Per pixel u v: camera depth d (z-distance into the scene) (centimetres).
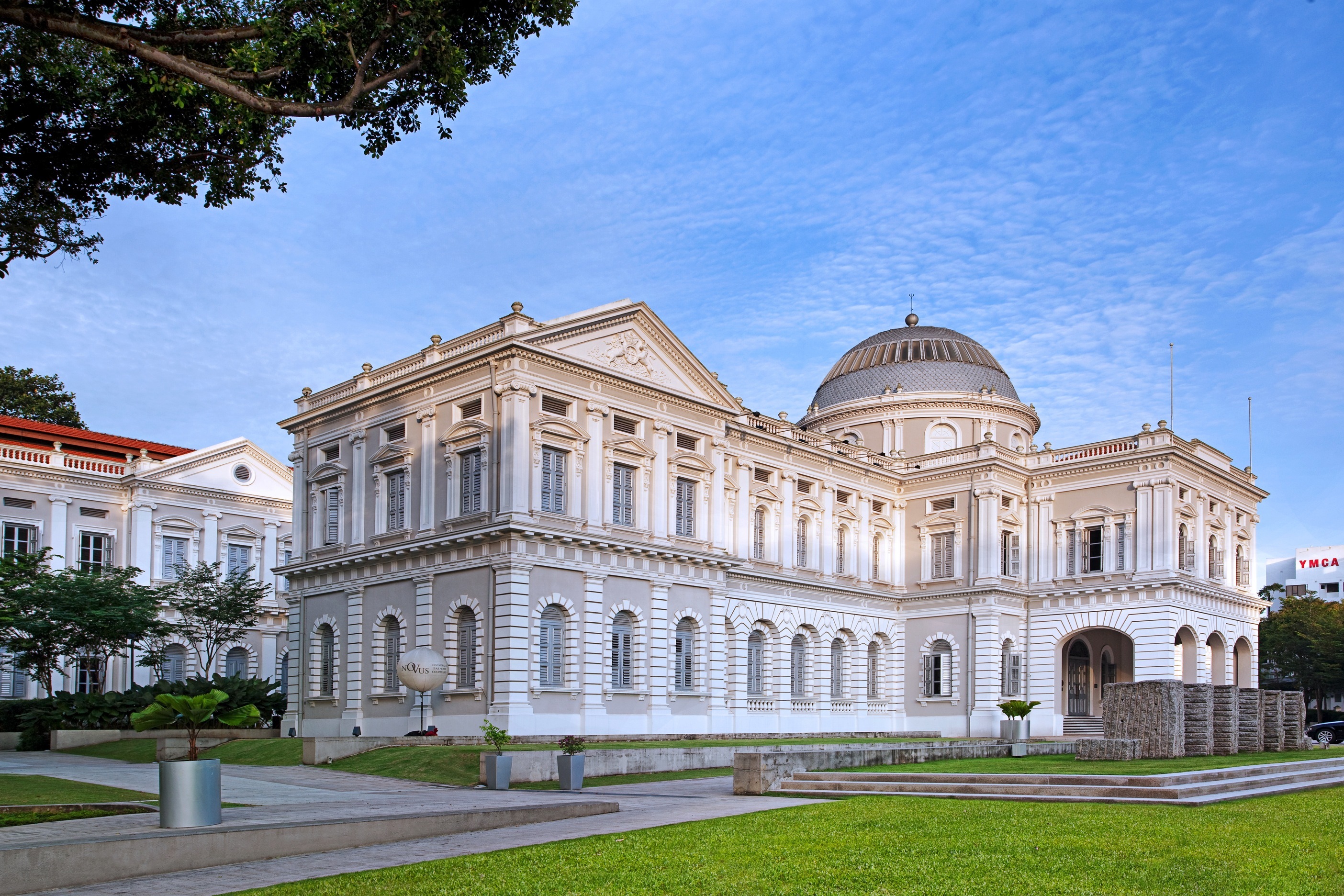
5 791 2481
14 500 5447
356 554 4381
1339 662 8575
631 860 1517
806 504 5450
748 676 5038
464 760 3162
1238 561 6081
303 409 4919
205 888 1416
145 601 4906
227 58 1998
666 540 4406
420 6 2028
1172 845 1598
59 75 2150
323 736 4497
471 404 4084
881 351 6856
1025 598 5750
